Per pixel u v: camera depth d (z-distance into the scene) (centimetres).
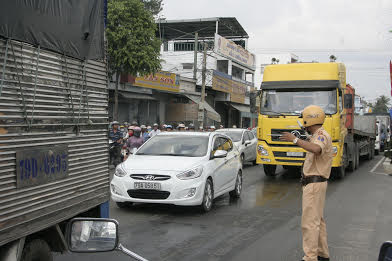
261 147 1350
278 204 963
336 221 794
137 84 2414
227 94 3828
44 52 325
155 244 617
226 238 657
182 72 4156
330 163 513
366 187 1258
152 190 815
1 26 278
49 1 331
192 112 2981
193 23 4231
